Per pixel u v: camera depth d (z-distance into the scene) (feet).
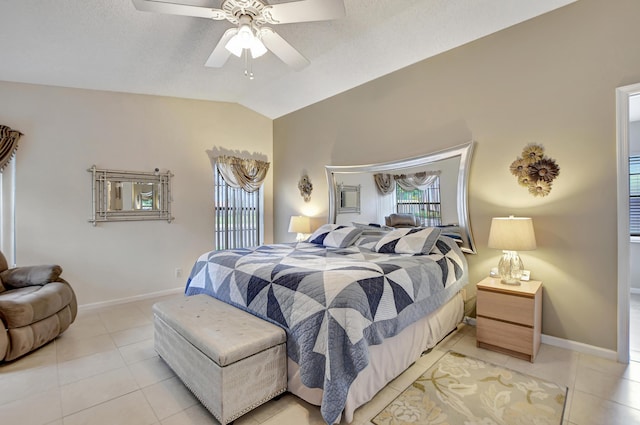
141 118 13.43
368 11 8.75
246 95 14.98
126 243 13.11
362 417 5.84
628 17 7.57
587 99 8.12
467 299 10.31
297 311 6.25
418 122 11.47
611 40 7.79
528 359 7.86
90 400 6.43
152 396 6.57
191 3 6.12
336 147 14.44
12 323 7.89
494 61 9.64
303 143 15.99
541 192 8.84
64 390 6.78
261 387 5.97
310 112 15.64
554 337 8.72
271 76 12.84
